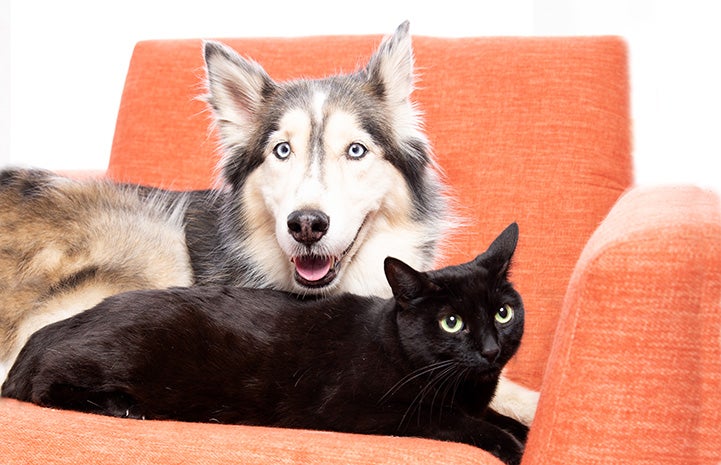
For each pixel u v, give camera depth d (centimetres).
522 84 145
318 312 117
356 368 112
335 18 186
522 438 119
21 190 141
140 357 114
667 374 98
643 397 98
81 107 196
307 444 101
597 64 144
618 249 99
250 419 114
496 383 116
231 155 137
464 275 112
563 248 140
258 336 116
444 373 109
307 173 125
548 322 139
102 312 118
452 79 147
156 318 116
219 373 114
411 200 135
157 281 138
